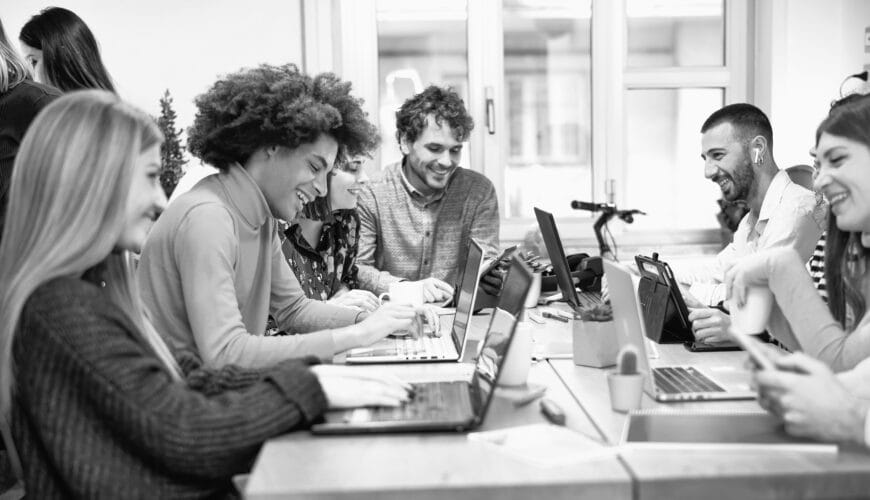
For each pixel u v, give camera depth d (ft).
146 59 14.05
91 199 4.63
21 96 8.80
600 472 4.22
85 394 4.44
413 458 4.48
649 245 15.47
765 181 10.19
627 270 5.88
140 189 4.86
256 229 7.12
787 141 14.94
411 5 14.76
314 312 8.20
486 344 6.53
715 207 15.60
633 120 15.37
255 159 7.00
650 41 15.29
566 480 4.11
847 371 5.52
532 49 15.07
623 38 15.14
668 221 15.57
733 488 4.12
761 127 10.09
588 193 15.40
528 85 15.14
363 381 5.40
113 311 4.65
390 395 5.36
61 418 4.42
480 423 5.01
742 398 5.70
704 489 4.12
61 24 9.59
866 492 4.15
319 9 14.21
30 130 4.74
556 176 15.33
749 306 6.24
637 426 4.95
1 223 8.70
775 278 6.02
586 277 11.25
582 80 15.21
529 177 15.29
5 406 4.64
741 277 6.23
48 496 4.61
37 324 4.43
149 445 4.46
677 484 4.11
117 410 4.42
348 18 14.55
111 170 4.67
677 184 15.53
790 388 4.55
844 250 6.28
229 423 4.64
